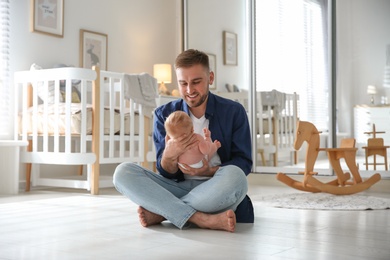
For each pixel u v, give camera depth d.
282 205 2.79
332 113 4.25
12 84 3.83
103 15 4.56
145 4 5.06
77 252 1.54
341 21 4.25
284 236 1.82
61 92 3.80
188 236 1.80
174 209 1.91
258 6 4.74
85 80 3.46
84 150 3.46
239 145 2.01
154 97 4.01
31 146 3.81
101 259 1.44
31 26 3.92
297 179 4.46
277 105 4.63
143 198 1.93
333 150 3.42
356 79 4.20
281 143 4.61
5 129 3.80
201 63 1.86
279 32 4.61
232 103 2.04
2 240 1.74
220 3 5.05
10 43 3.80
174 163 1.93
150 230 1.93
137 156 4.02
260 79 4.73
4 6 3.76
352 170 3.49
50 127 3.59
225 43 5.02
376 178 3.53
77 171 4.35
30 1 3.93
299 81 4.50
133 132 3.89
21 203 2.92
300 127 3.30
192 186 2.01
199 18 5.23
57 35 4.11
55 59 4.11
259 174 4.58
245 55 4.88
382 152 4.06
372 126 4.12
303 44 4.47
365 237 1.82
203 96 1.90
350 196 3.26
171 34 5.42
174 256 1.47
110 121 3.68
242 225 2.08
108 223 2.13
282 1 4.60
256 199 3.12
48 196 3.36
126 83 3.79
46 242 1.70
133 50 4.91
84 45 4.34
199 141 1.87
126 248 1.59
